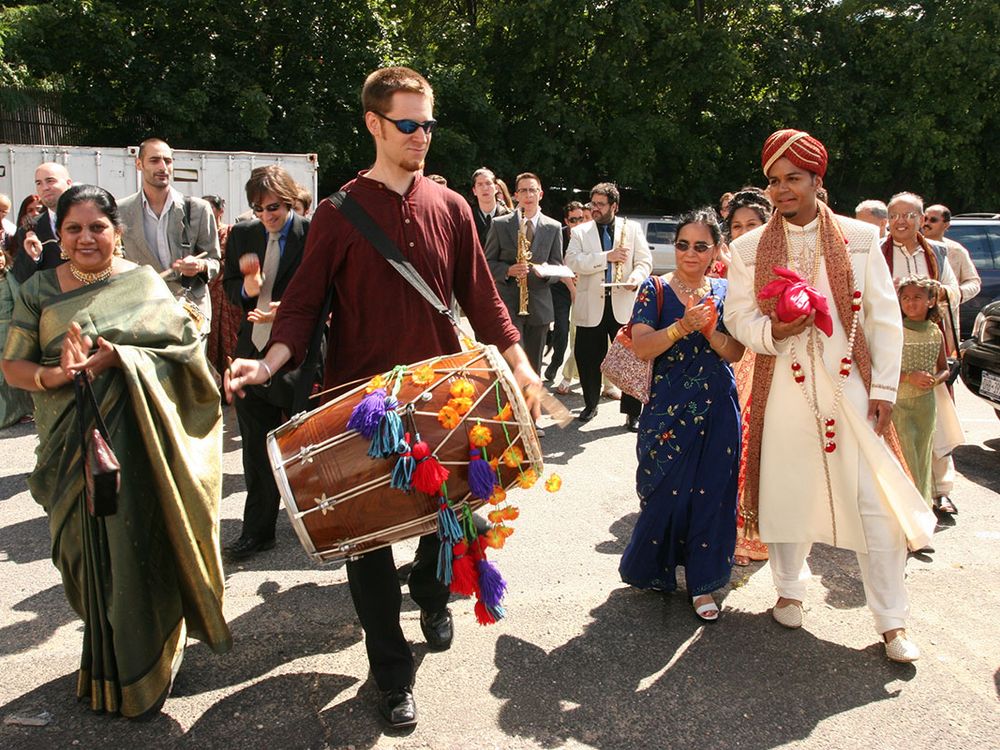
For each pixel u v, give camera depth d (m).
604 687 3.23
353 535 2.71
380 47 19.41
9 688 3.15
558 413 2.98
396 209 2.99
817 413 3.41
